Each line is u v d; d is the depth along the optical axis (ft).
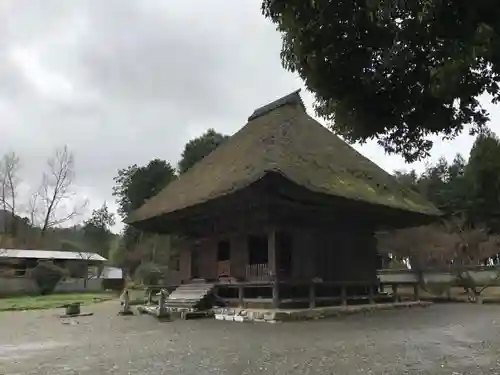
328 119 19.40
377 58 15.83
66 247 185.26
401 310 57.72
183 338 34.35
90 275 160.97
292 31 16.31
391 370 20.54
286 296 56.39
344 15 14.80
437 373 19.75
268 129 64.03
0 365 24.21
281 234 55.77
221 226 63.10
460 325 39.65
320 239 59.47
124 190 160.66
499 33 12.85
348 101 17.49
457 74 14.56
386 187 62.54
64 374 21.35
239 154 62.64
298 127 65.36
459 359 23.06
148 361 24.41
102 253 198.39
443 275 82.53
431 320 44.52
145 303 74.84
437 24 13.48
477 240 102.47
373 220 66.54
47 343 33.35
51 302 89.20
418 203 64.23
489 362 22.08
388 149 19.40
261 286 52.95
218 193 52.42
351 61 16.05
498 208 98.94
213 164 68.23
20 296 113.29
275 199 51.70
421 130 18.33
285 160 52.90
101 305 81.15
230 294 60.29
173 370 21.58
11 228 170.60
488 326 38.63
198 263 68.59
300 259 56.24
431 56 14.80
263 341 31.19
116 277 155.12
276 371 20.70
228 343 30.73
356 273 63.41
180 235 73.20
